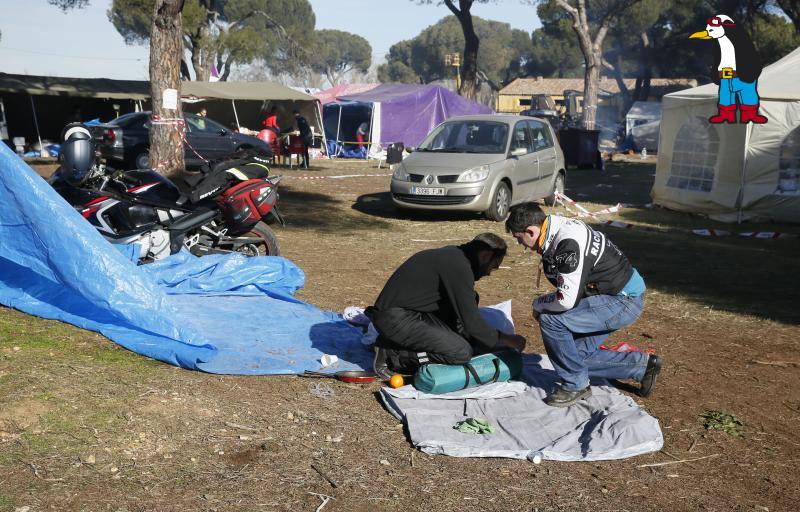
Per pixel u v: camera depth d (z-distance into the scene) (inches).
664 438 160.2
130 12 1441.9
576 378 170.2
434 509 128.0
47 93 891.4
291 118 1104.8
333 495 130.3
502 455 147.2
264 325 221.3
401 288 176.4
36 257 202.4
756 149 499.8
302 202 543.5
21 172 194.1
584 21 1417.3
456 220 478.9
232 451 143.5
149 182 258.7
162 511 121.0
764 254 393.1
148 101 995.3
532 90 2824.8
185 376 178.1
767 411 177.2
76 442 140.2
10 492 122.3
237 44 1494.8
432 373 171.6
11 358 175.5
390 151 757.3
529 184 506.9
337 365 192.4
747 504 135.3
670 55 1999.3
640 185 810.2
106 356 184.5
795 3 1267.2
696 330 244.8
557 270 161.5
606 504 132.6
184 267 250.1
